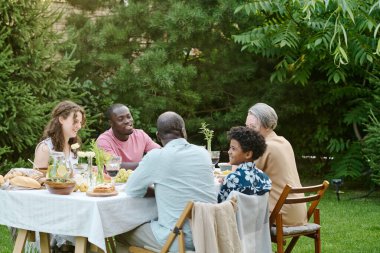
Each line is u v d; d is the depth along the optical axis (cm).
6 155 805
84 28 964
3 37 756
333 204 837
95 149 422
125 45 977
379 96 870
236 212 384
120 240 408
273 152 457
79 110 479
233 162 416
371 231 652
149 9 979
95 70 976
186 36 918
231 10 920
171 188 381
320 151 1088
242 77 959
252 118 472
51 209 381
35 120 762
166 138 396
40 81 804
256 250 401
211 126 988
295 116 1040
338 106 1002
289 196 455
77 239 376
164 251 370
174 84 917
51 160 393
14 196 397
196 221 358
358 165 939
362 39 823
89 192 384
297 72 904
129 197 385
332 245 584
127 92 930
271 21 918
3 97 733
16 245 400
